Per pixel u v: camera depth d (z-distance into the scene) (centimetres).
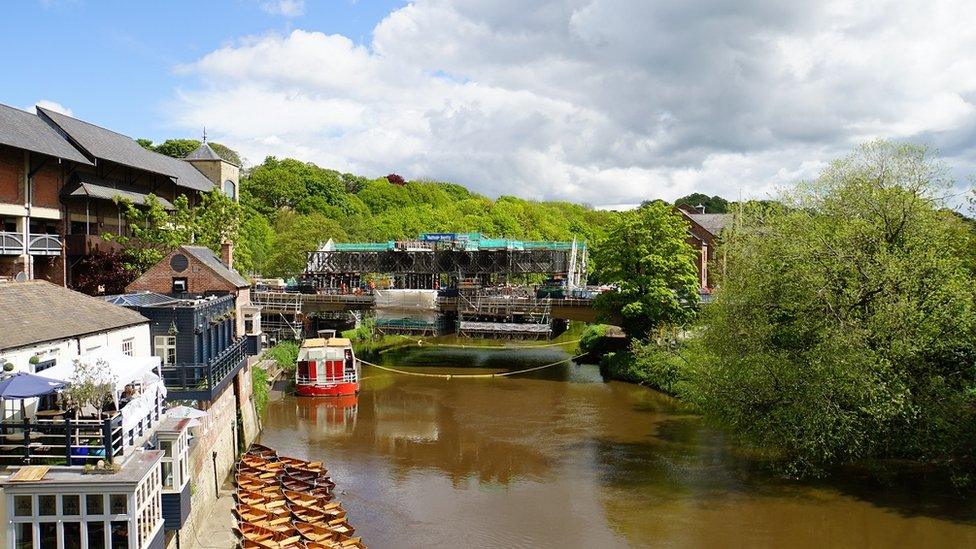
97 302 2456
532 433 4081
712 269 4256
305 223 9031
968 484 3030
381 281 8988
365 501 3000
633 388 5338
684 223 5838
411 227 11825
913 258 2806
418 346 7600
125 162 4625
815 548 2517
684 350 4819
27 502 1549
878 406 2675
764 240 3319
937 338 2839
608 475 3325
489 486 3192
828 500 2947
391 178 16238
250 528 2419
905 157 3086
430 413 4597
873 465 3120
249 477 2920
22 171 3934
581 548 2548
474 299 6303
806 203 3297
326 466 3475
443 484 3222
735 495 3031
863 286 2873
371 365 6394
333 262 7406
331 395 5025
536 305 6012
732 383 3106
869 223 2984
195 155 6419
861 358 2688
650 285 5406
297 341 6247
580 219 16488
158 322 2712
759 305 3130
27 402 1888
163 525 1834
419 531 2689
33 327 1952
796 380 2900
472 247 7394
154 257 4309
